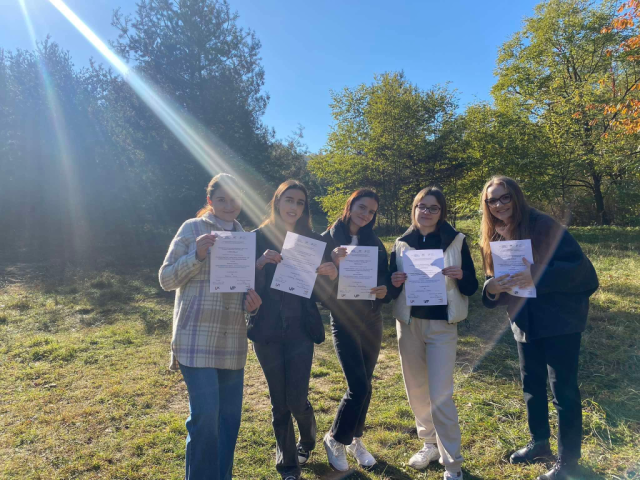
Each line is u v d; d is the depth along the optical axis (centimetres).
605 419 315
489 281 257
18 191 1598
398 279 263
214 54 1599
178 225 1752
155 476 270
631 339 471
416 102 1500
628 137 1530
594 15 1852
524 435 300
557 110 1667
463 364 447
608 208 2031
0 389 411
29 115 1581
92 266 1131
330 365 470
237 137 1669
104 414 354
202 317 223
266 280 248
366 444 302
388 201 1532
